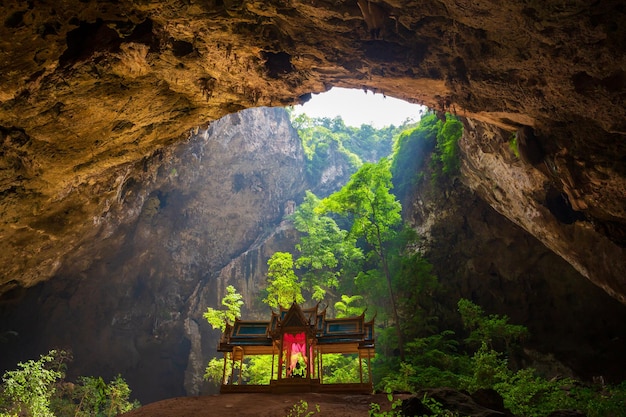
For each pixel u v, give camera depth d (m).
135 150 17.39
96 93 13.58
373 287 26.53
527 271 27.86
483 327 22.64
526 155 15.70
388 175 26.16
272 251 39.19
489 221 28.59
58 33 11.29
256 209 42.03
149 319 36.44
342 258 35.19
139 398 34.62
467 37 11.62
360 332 15.00
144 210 35.19
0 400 15.44
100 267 34.41
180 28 12.07
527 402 12.23
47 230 21.05
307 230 38.22
